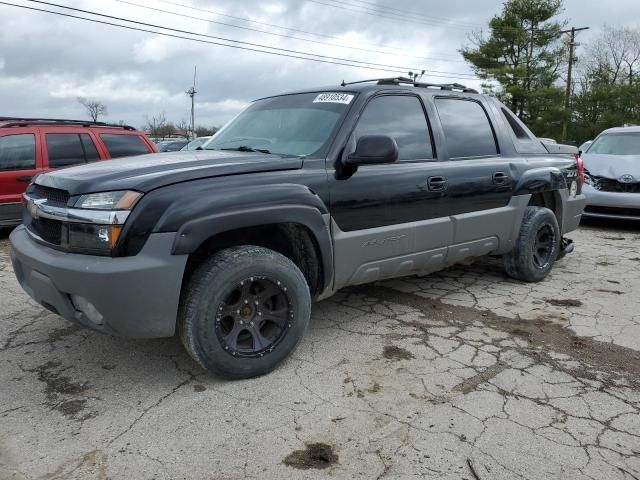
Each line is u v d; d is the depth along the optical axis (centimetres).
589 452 247
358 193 350
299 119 381
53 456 243
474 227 434
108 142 790
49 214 294
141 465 237
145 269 269
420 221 391
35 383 310
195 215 279
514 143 486
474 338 379
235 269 294
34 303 445
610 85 4706
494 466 237
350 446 251
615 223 901
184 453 245
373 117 378
